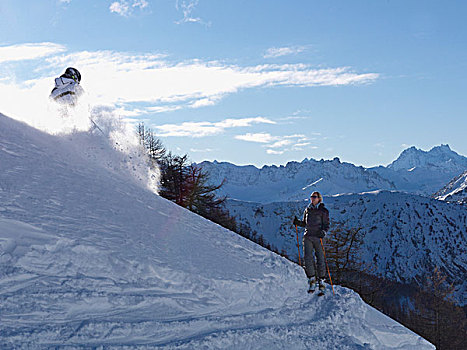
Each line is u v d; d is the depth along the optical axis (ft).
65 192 24.14
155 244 22.67
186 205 102.01
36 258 17.13
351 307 26.73
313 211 28.17
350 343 22.89
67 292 16.46
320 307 25.84
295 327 22.31
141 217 25.77
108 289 17.79
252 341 19.58
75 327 15.43
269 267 27.14
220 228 31.83
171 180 102.58
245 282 23.20
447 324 134.82
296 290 26.66
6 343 13.55
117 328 16.20
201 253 24.43
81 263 18.22
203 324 18.88
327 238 110.22
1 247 16.76
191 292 20.52
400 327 28.22
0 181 21.85
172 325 17.79
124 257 19.70
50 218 20.03
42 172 25.71
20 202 20.38
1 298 14.97
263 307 23.04
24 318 14.76
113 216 23.90
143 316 17.65
